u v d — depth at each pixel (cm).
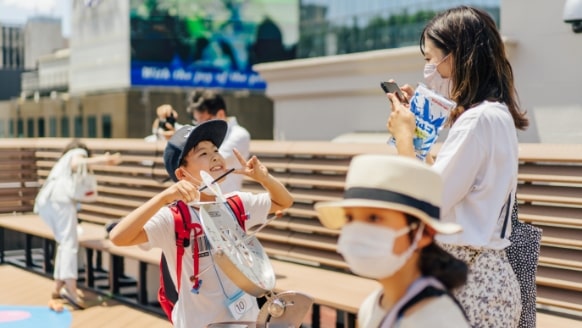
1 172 1016
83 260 870
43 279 825
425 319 195
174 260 344
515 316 269
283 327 324
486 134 266
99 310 682
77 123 3872
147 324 630
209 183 330
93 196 695
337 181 584
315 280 533
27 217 961
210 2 3488
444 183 266
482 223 267
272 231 638
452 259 205
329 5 2164
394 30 1886
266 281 317
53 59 4262
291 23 3600
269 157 642
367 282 527
